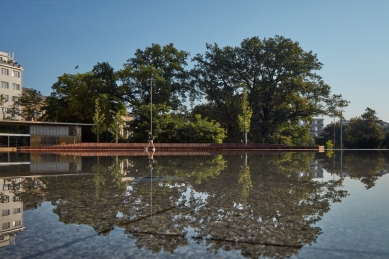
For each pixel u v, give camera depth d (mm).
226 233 2893
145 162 13211
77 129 36469
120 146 31266
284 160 14625
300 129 46969
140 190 5488
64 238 2756
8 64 72562
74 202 4414
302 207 4023
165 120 34906
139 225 3172
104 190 5504
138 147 31469
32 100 57219
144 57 45719
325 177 7457
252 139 43406
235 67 44031
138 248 2498
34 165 11945
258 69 43625
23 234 2877
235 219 3408
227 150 31750
